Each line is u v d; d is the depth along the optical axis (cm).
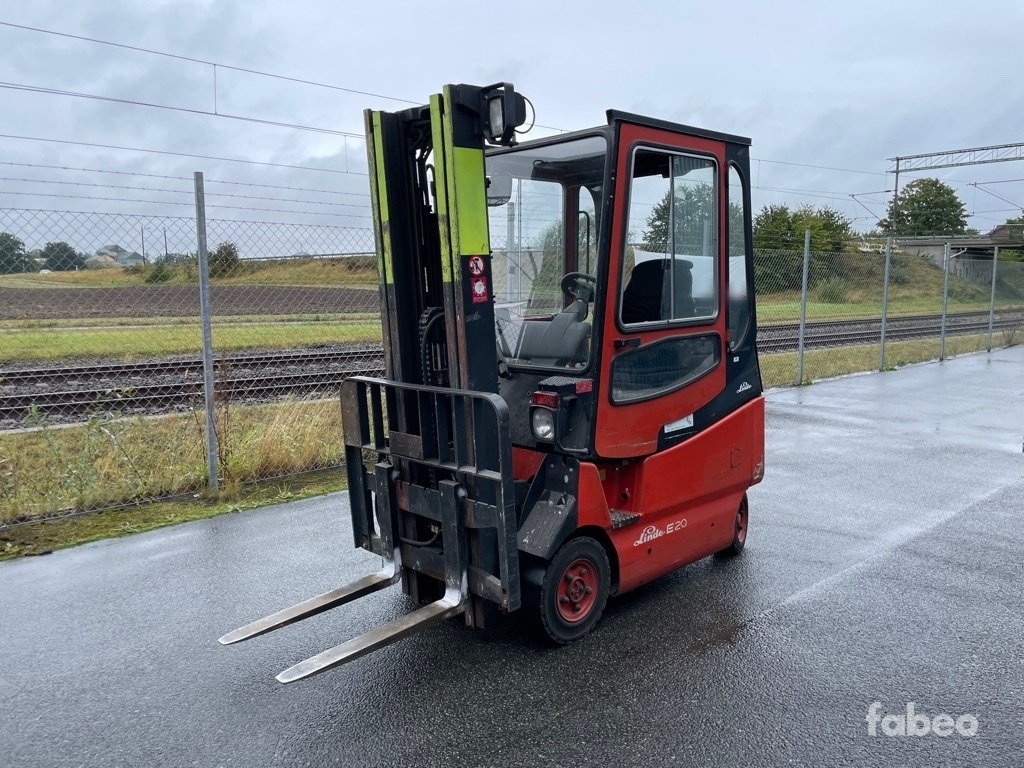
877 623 404
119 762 289
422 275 378
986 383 1241
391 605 422
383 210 363
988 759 293
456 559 353
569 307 399
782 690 340
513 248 421
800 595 438
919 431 882
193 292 940
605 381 372
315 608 374
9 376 877
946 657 369
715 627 398
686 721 316
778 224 3142
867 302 2062
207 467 621
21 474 595
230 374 923
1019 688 343
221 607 417
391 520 388
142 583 446
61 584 444
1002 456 768
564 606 377
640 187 384
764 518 575
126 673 352
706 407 439
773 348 1587
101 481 591
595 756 293
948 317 2336
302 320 1048
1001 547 515
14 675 350
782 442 825
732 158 436
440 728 311
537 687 341
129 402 823
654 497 406
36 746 298
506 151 420
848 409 1015
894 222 5894
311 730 309
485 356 349
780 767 288
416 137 365
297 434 696
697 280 426
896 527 554
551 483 377
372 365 1053
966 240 3628
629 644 380
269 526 539
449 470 363
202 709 324
